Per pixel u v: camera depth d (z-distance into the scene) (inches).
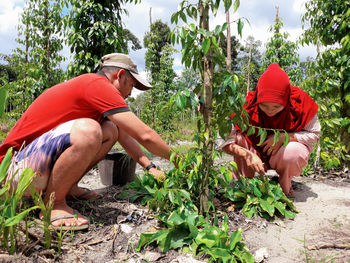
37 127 65.4
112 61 70.6
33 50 193.0
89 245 59.7
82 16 146.4
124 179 102.7
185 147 197.6
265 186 80.3
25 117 66.6
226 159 168.6
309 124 89.4
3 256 49.4
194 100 62.5
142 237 58.5
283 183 91.7
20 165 61.9
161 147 65.7
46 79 192.9
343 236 66.1
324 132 144.6
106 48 146.7
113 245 60.0
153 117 314.0
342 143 139.8
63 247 57.5
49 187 63.7
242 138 92.0
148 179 87.6
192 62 66.9
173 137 268.5
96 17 147.1
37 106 66.4
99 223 68.9
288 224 73.5
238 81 65.2
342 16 132.0
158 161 163.0
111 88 64.8
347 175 128.7
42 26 191.0
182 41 62.7
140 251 58.4
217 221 68.4
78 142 60.9
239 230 59.0
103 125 77.8
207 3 63.0
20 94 211.9
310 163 144.1
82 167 63.6
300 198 94.3
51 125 65.4
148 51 325.7
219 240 56.2
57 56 205.6
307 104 85.9
